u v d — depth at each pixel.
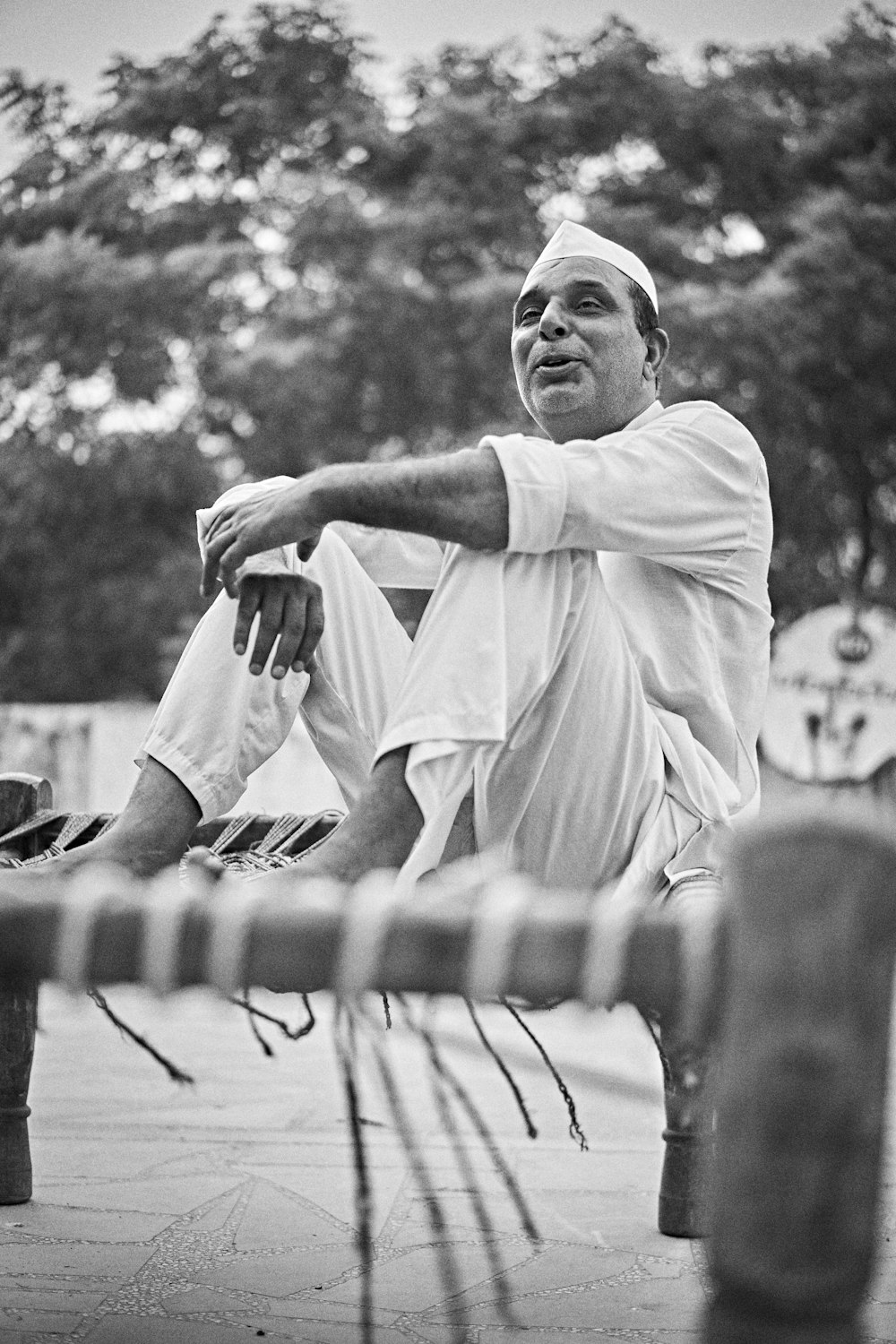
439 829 1.69
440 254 16.38
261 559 1.94
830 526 17.42
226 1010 1.63
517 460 1.79
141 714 12.66
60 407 17.69
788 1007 0.90
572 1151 3.22
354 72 18.45
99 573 17.88
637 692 1.92
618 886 1.90
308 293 16.77
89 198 17.67
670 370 15.02
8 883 1.16
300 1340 1.88
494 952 1.04
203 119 18.27
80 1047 4.84
